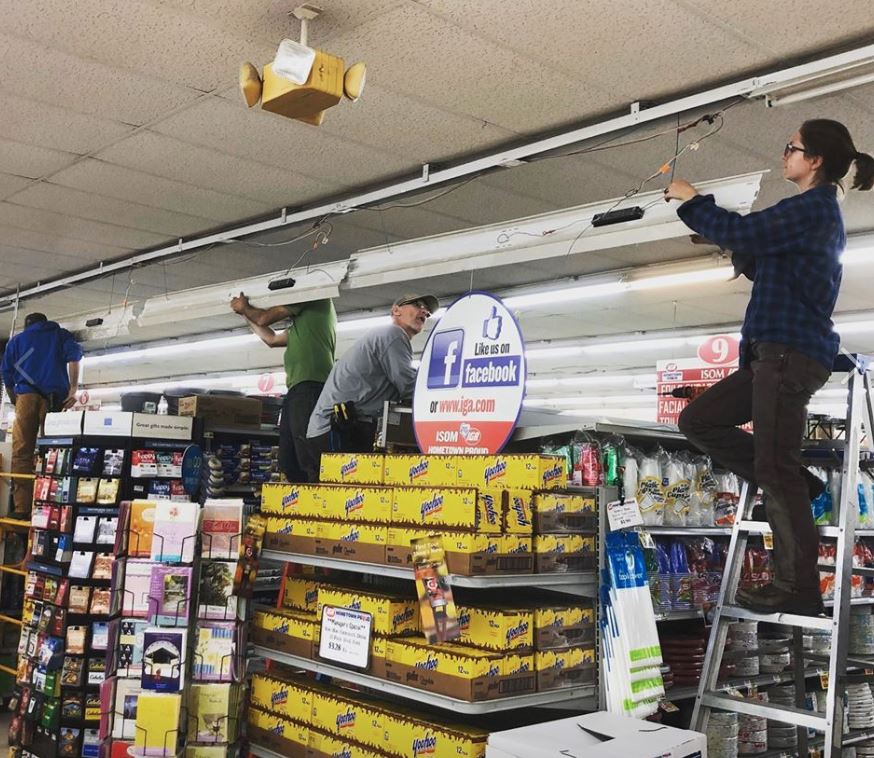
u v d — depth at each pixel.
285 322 10.97
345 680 3.50
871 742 3.74
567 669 3.07
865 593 3.84
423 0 3.35
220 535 3.71
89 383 18.59
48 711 4.66
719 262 7.14
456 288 8.86
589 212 4.24
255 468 5.88
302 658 3.54
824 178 2.65
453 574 2.92
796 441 2.57
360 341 4.32
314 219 6.23
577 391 15.73
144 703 3.46
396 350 4.21
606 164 5.21
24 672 4.89
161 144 5.04
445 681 2.94
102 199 6.15
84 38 3.76
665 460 3.70
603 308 9.09
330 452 4.09
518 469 3.15
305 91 3.17
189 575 3.60
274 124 4.68
